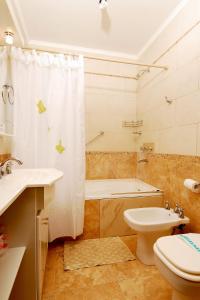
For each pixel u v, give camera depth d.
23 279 1.07
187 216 1.70
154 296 1.26
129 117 2.83
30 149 1.73
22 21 1.91
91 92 2.66
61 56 1.81
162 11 1.85
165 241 1.17
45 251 1.42
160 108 2.18
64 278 1.42
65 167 1.86
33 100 1.73
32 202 1.06
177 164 1.86
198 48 1.58
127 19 1.96
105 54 2.66
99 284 1.37
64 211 1.86
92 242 1.94
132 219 1.59
